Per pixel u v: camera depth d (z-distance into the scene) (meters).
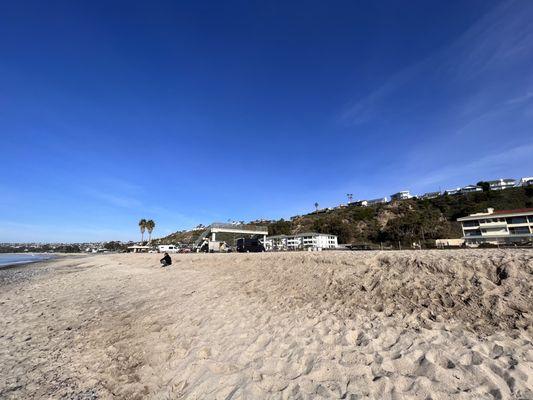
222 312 10.01
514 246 30.81
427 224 75.12
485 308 6.84
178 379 6.40
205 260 23.56
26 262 72.75
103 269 33.25
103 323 11.05
